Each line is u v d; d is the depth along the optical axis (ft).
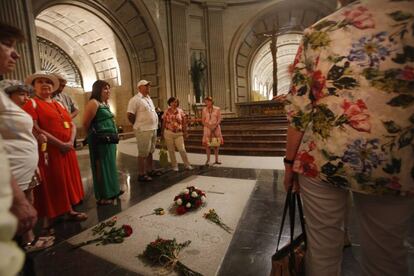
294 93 3.43
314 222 3.42
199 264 6.38
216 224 8.59
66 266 6.53
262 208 9.93
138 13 39.09
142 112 13.79
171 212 9.71
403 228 3.09
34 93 8.35
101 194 10.82
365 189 2.94
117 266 6.47
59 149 8.42
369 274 3.40
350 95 2.86
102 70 45.32
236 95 51.67
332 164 3.05
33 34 23.79
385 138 2.75
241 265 6.33
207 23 47.42
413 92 2.65
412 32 2.64
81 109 44.68
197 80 45.75
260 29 51.70
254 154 22.68
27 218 2.91
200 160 20.65
